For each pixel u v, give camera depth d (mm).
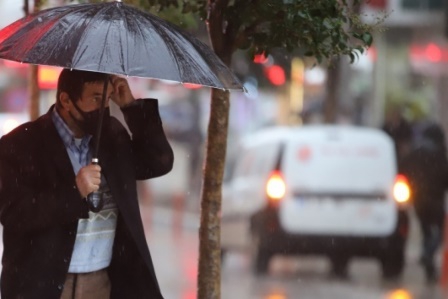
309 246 34250
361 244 34375
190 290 30531
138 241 12453
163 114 72438
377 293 31484
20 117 76875
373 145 34844
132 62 11391
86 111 12391
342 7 13617
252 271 35250
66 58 11281
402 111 41656
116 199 12414
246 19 13469
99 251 12516
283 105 71938
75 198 12016
